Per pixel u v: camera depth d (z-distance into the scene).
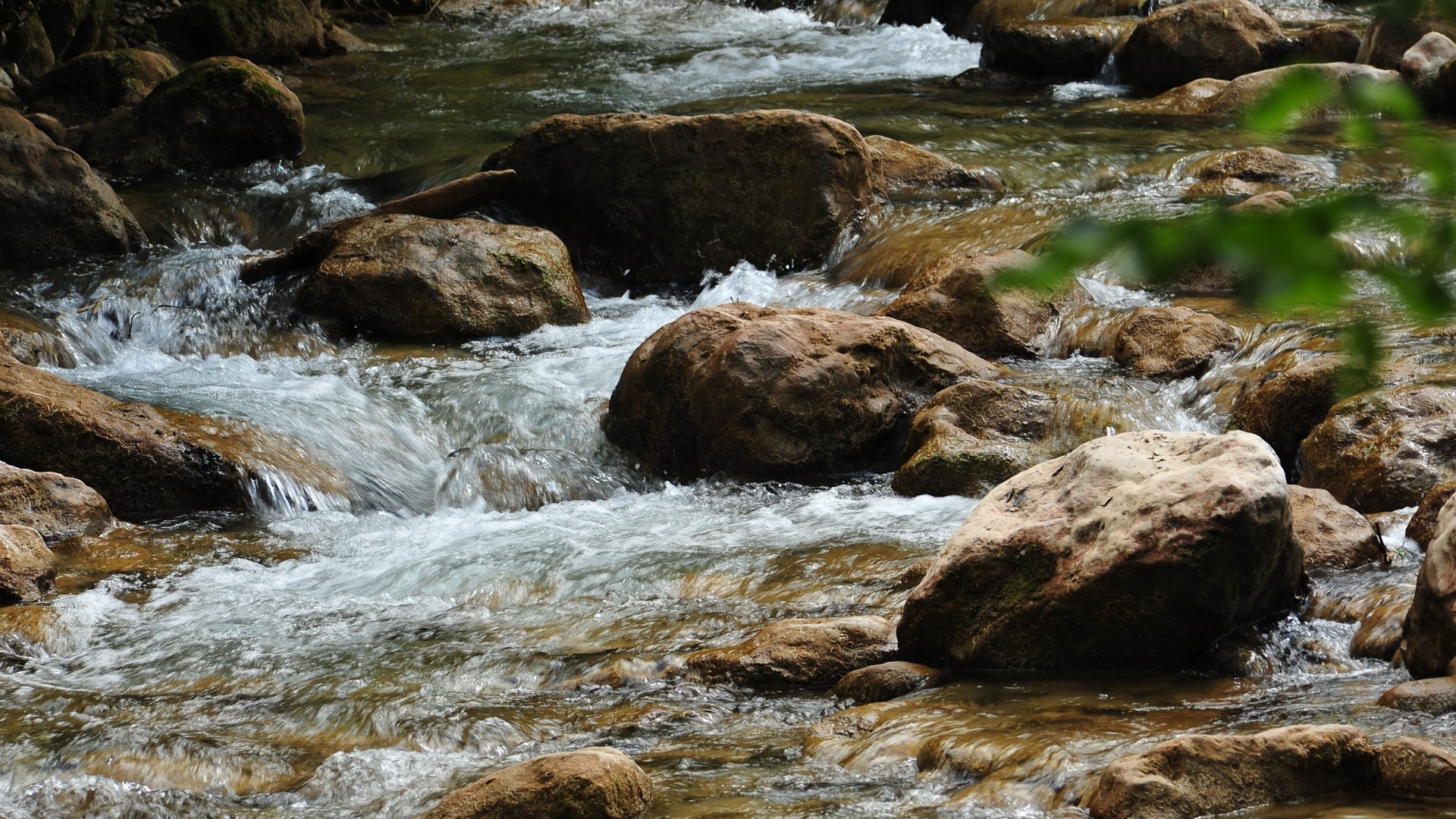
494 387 13.89
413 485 12.54
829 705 7.39
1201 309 13.32
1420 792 5.35
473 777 6.72
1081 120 20.77
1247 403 11.25
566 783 5.92
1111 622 7.24
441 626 9.09
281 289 16.55
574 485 12.41
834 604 8.76
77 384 12.96
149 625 9.35
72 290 16.78
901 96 23.08
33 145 17.95
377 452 12.79
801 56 27.22
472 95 24.55
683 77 25.80
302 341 15.66
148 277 16.78
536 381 14.02
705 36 30.36
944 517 10.49
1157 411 11.72
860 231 17.03
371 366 14.80
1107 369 12.71
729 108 22.41
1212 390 11.91
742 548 10.05
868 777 6.26
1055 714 6.62
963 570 7.55
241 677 8.37
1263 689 6.87
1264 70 22.14
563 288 16.11
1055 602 7.30
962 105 22.25
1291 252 1.73
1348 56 22.11
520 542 10.70
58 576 10.22
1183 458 7.57
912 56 26.83
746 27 31.41
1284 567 7.48
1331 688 6.79
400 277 15.72
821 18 32.06
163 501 11.85
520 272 15.98
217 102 20.62
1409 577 7.83
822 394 12.03
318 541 11.18
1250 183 16.66
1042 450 11.30
